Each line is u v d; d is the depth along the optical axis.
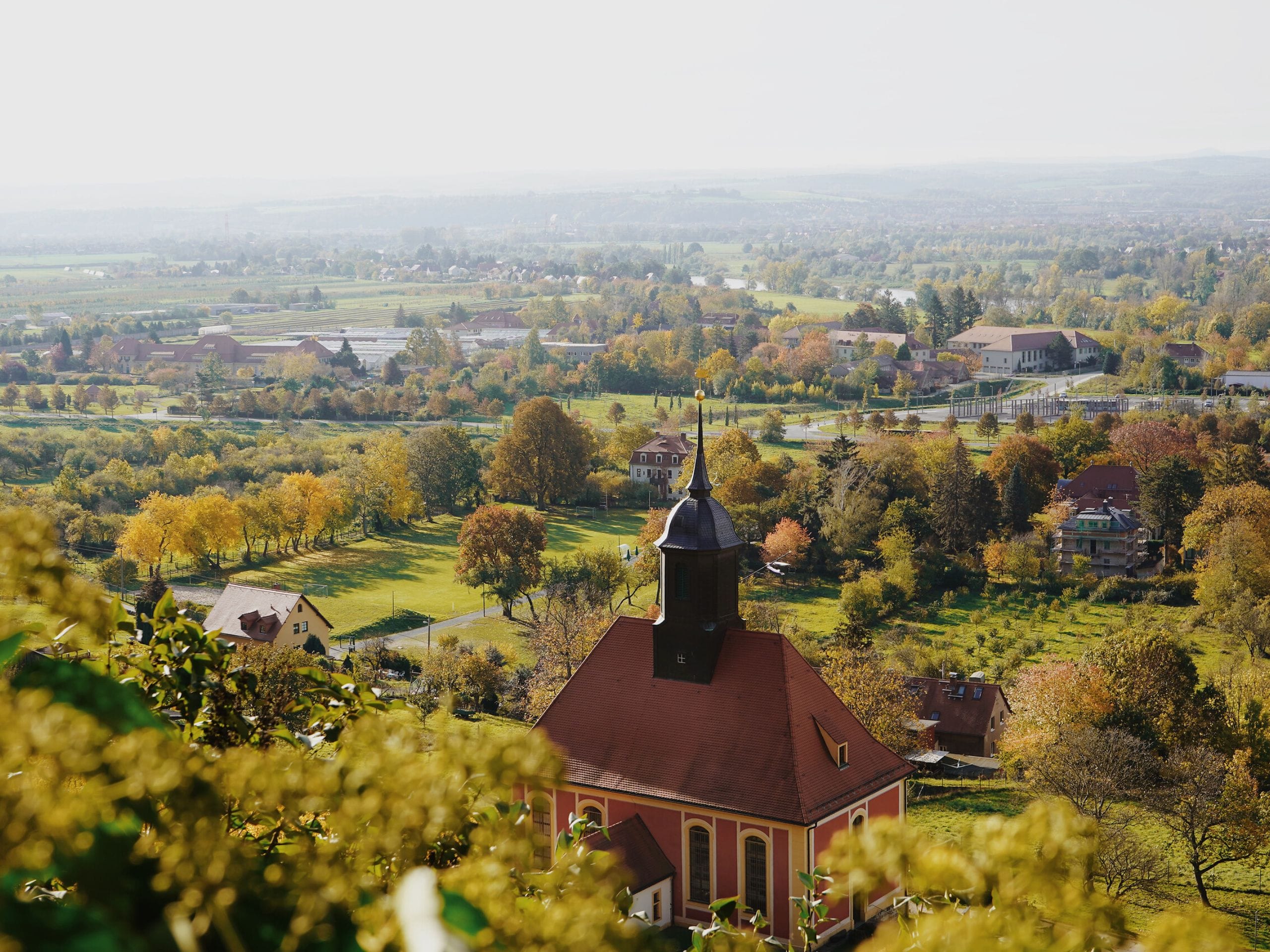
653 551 139.12
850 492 158.75
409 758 5.86
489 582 136.62
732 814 47.59
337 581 153.50
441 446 193.75
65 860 4.43
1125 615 133.62
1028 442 182.25
